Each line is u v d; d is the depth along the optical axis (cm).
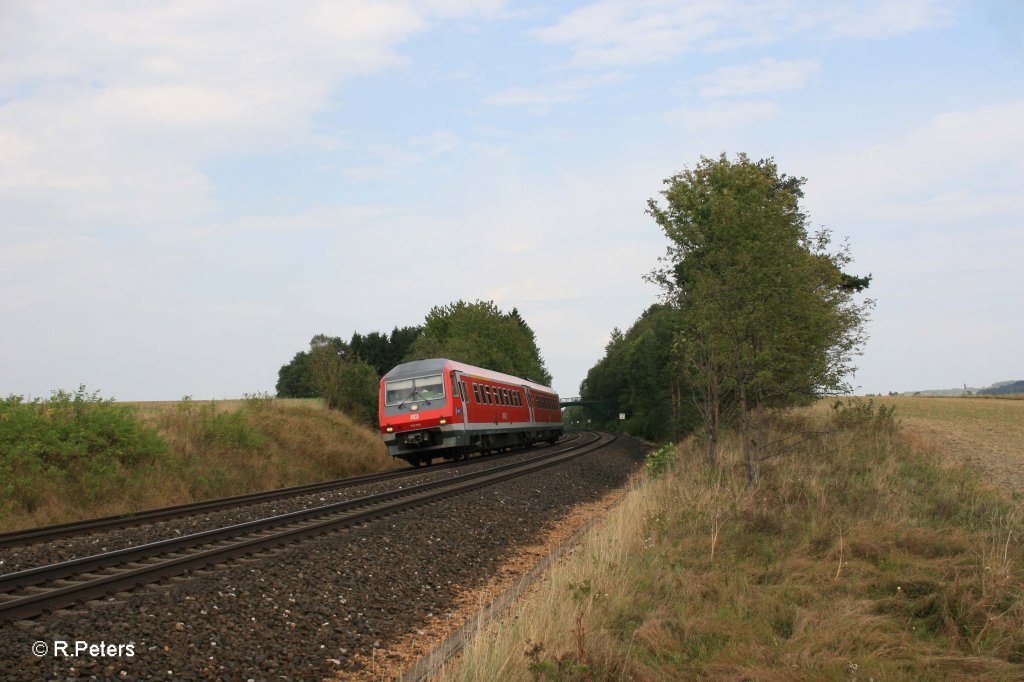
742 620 749
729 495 1326
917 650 662
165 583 807
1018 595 754
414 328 9575
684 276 2044
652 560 955
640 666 632
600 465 2931
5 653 576
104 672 578
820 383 1625
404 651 745
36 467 1562
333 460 2788
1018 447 2752
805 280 1588
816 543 1021
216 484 2027
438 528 1268
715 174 2202
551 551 1263
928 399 6950
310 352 3753
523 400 3853
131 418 1894
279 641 711
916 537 1012
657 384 4928
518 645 640
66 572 841
